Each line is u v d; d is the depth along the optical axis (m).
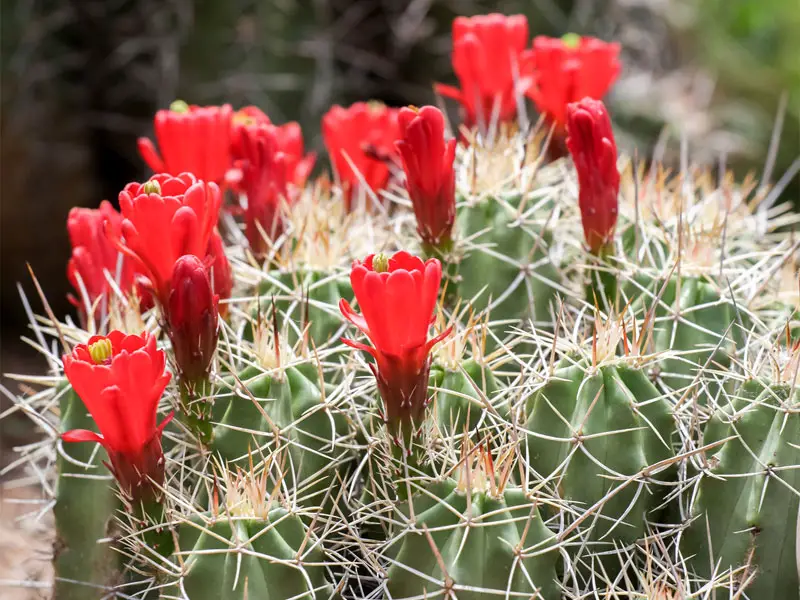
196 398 0.77
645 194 0.86
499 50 0.90
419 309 0.72
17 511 1.21
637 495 0.76
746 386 0.77
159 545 0.76
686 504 0.78
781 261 0.82
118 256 0.84
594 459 0.76
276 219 0.84
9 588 1.04
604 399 0.77
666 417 0.77
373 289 0.72
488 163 0.84
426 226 0.81
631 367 0.77
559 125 0.90
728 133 2.11
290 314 0.82
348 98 1.57
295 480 0.76
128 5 1.54
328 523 0.76
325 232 0.84
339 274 0.82
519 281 0.82
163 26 1.46
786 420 0.75
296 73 1.46
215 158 0.83
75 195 1.75
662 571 0.78
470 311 0.82
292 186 0.89
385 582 0.74
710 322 0.81
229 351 0.78
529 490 0.75
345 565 0.76
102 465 0.79
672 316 0.80
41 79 1.63
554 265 0.84
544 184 0.86
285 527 0.75
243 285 0.85
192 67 1.46
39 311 1.82
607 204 0.81
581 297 0.83
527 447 0.76
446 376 0.78
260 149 0.83
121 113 1.68
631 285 0.82
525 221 0.83
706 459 0.77
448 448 0.75
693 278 0.81
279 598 0.74
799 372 0.77
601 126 0.80
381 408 0.76
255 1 1.42
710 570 0.77
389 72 1.56
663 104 1.82
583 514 0.75
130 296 0.83
